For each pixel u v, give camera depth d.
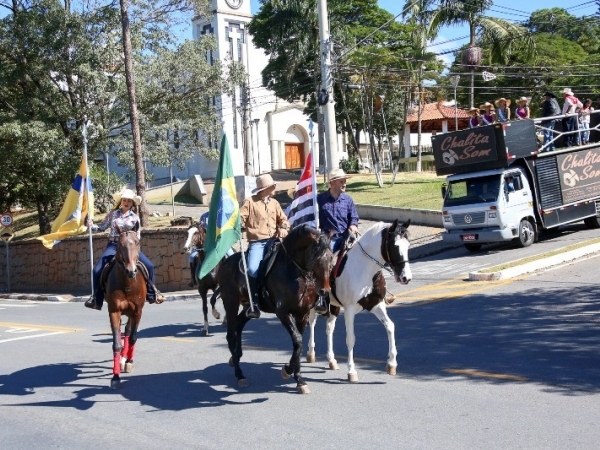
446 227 22.77
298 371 8.38
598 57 44.78
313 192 9.66
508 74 39.31
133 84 25.55
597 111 25.00
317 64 36.22
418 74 37.84
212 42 30.25
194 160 46.94
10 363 11.36
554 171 22.86
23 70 27.75
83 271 25.97
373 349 10.69
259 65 47.19
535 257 18.23
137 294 9.65
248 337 12.43
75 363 11.13
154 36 28.77
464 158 22.28
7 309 21.39
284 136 49.44
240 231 9.01
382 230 8.42
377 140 46.25
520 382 8.28
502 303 13.73
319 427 7.07
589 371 8.58
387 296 9.37
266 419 7.46
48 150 26.39
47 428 7.66
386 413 7.39
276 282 8.39
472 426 6.78
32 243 28.77
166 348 11.88
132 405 8.40
